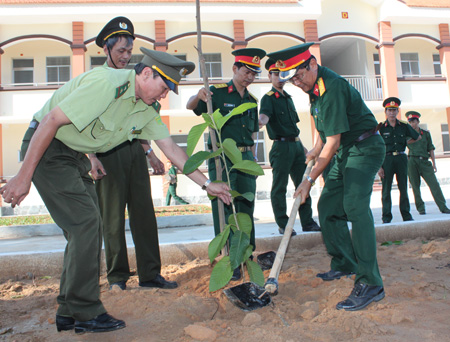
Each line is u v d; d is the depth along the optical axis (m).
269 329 2.30
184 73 2.64
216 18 15.96
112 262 3.43
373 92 17.89
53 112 2.31
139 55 16.83
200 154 2.85
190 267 4.18
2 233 8.37
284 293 3.09
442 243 4.30
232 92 4.00
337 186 3.33
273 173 5.22
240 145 4.00
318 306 2.66
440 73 19.05
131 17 15.42
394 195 14.39
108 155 3.33
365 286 2.68
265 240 4.80
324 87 2.94
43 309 3.03
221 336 2.28
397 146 6.68
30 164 2.29
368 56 18.28
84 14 14.98
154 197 15.27
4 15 14.68
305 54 2.97
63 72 16.73
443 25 17.88
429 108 17.92
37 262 4.18
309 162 3.38
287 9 16.05
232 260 2.59
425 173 8.11
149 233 3.46
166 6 15.41
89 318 2.45
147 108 2.82
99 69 2.49
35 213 14.88
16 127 15.91
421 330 2.21
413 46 18.97
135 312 2.77
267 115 4.87
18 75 16.59
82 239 2.42
